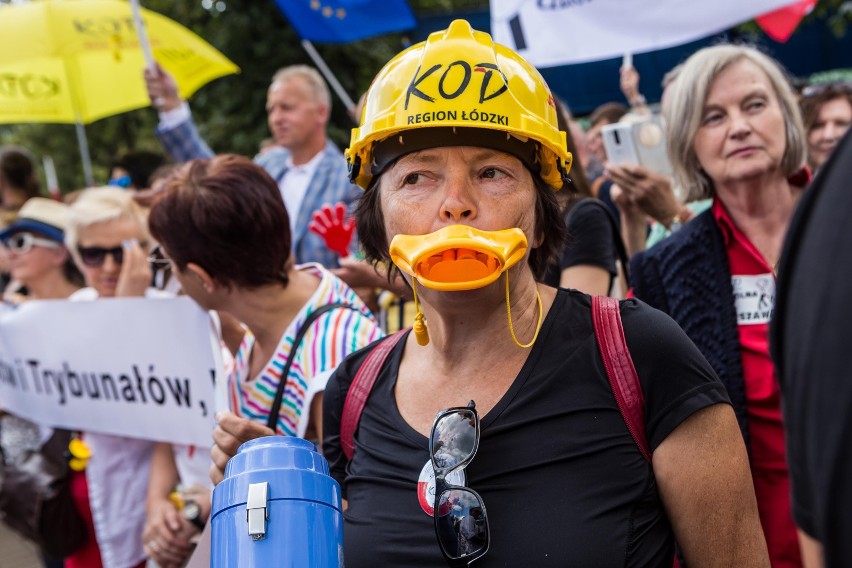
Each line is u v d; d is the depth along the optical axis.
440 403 1.39
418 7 12.01
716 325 2.16
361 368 1.53
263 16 10.16
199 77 5.10
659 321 1.35
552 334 1.37
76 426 2.87
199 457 2.53
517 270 1.34
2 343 3.11
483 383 1.37
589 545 1.22
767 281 2.15
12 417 3.37
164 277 2.66
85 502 2.93
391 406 1.44
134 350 2.60
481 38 1.33
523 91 1.32
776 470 2.05
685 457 1.29
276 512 1.16
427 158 1.32
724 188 2.24
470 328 1.38
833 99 3.54
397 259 1.31
